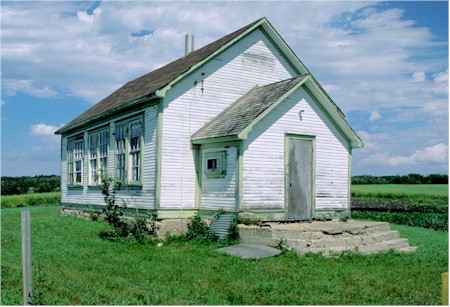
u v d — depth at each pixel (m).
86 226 20.72
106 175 21.17
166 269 12.79
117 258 14.39
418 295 10.50
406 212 37.22
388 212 36.19
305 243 15.38
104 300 9.68
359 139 20.06
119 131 21.66
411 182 82.62
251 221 17.02
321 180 19.25
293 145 18.53
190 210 18.69
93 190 24.41
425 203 44.12
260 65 21.12
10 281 11.40
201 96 19.41
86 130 25.66
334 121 19.73
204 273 12.34
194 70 19.27
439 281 11.88
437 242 19.84
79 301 9.55
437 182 81.81
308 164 18.89
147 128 19.06
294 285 11.14
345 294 10.47
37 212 31.27
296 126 18.62
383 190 62.28
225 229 17.36
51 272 12.28
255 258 14.30
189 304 9.46
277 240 15.43
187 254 15.10
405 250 16.98
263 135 17.78
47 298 9.61
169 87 18.22
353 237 16.53
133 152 20.25
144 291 10.43
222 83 20.02
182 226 18.44
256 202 17.41
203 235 17.92
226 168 17.70
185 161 18.75
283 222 17.95
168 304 9.41
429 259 15.19
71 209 27.55
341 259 14.62
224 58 20.14
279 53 21.73
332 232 16.23
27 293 8.84
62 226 20.62
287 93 17.89
